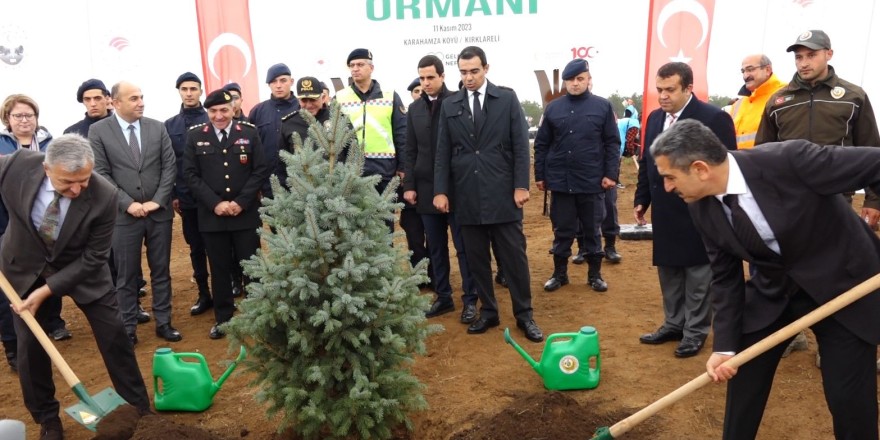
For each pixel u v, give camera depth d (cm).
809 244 293
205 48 975
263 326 380
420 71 594
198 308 690
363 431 380
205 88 985
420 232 675
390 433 403
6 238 405
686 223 502
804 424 407
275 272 370
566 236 701
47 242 399
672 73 489
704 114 492
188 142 593
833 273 292
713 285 327
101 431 388
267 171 605
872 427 300
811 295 296
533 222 1128
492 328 596
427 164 615
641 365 504
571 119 674
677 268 528
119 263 583
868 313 289
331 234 366
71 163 358
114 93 579
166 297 611
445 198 566
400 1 962
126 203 571
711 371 310
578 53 971
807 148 290
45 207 394
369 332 380
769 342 295
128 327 590
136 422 403
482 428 407
